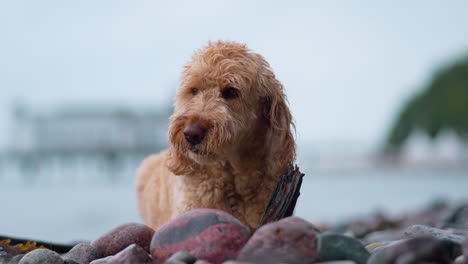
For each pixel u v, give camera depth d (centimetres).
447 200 1458
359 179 3900
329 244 310
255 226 452
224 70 452
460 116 5366
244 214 457
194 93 466
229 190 458
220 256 317
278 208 389
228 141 434
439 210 1140
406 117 5875
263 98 478
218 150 430
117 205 1636
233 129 439
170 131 446
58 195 2206
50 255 359
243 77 455
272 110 469
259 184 460
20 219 1246
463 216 845
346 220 1071
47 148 6894
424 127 5709
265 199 455
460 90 5394
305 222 321
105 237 403
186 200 459
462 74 5406
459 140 5584
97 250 396
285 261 304
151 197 557
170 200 505
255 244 309
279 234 311
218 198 455
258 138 472
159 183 553
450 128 5516
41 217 1289
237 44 484
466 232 455
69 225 1115
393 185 2864
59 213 1390
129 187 2917
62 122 6806
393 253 296
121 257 329
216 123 430
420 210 1283
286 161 460
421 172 5150
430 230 397
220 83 452
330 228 918
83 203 1731
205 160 434
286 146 464
